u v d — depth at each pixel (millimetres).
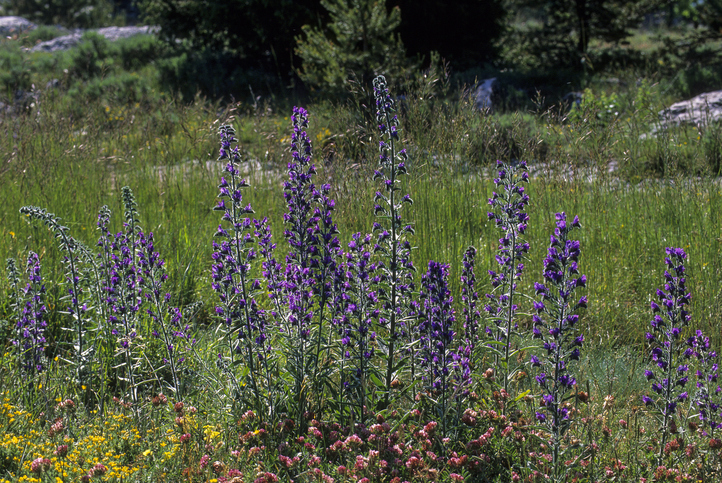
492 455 3467
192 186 8344
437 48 21828
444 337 3607
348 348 3850
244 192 8016
